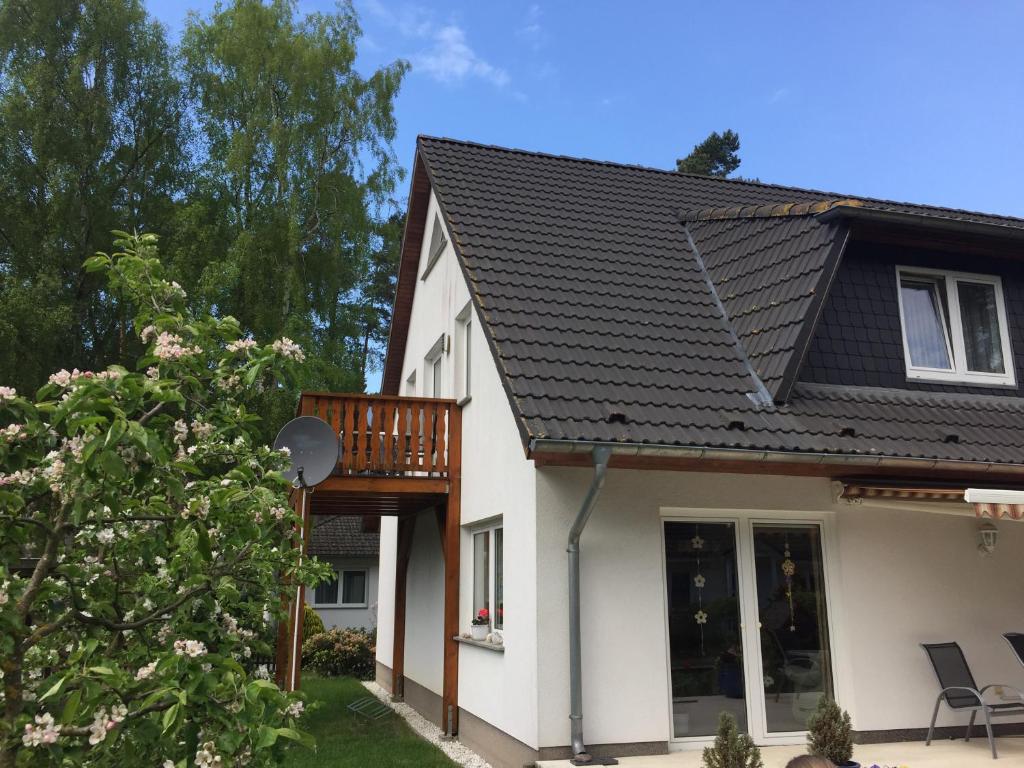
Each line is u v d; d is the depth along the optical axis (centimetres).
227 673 349
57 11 2447
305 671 2053
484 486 1041
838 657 895
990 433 944
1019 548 971
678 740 828
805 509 905
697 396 891
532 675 805
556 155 1528
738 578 895
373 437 1149
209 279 2120
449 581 1135
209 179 2492
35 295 2133
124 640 449
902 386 1016
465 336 1315
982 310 1106
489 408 1041
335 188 2536
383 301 4059
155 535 441
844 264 1047
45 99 2345
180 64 2625
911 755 806
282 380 484
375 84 2656
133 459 357
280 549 584
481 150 1477
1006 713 837
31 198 2378
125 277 469
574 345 943
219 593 450
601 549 837
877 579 914
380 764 972
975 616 937
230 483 434
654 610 838
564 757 783
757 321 1004
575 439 753
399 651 1579
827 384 979
